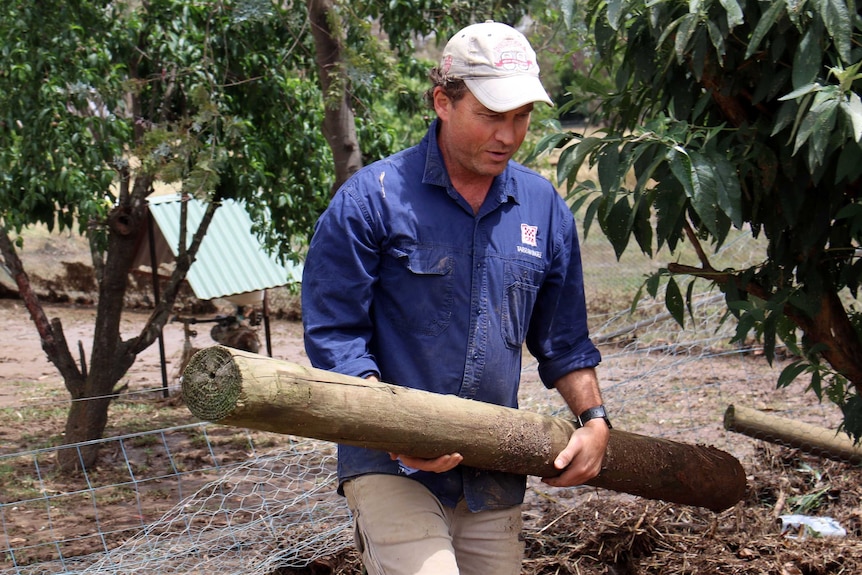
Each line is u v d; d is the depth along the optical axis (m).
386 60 5.66
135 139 6.87
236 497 5.66
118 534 5.14
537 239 2.68
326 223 2.53
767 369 8.67
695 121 3.02
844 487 4.94
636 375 7.66
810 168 2.44
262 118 7.06
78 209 6.32
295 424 2.13
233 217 9.87
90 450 6.64
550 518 4.61
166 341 12.23
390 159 2.59
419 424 2.33
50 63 5.86
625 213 2.83
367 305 2.53
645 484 3.00
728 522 4.43
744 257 9.01
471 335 2.58
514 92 2.38
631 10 2.79
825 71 2.73
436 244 2.54
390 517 2.51
